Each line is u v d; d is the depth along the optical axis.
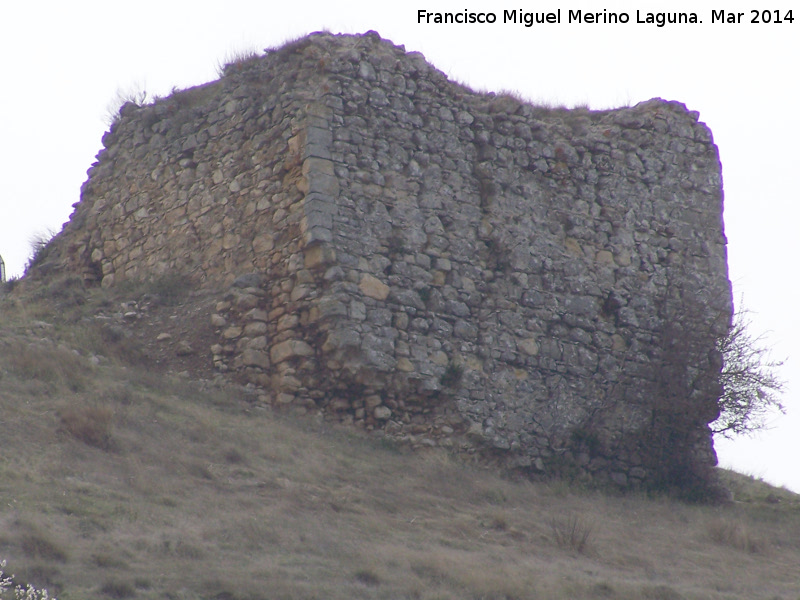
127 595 39.03
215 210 79.06
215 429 60.97
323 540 47.75
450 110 76.81
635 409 75.75
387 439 68.31
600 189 79.56
